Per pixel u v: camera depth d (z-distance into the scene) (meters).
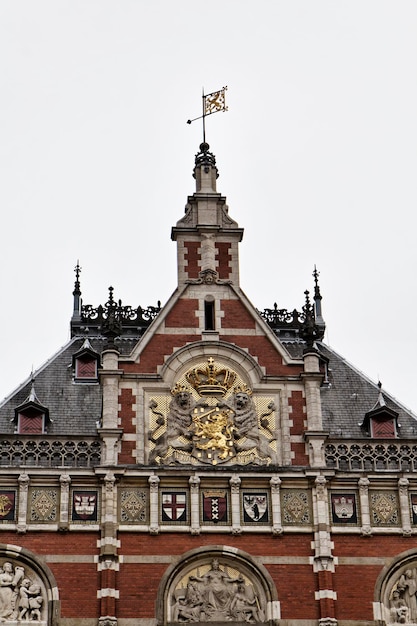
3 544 45.09
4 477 46.03
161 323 49.53
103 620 43.91
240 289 50.62
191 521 45.91
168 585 44.97
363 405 51.94
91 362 53.12
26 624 44.09
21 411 49.44
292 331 57.25
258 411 48.28
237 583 45.41
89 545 45.34
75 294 58.25
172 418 47.75
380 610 45.16
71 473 46.16
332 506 46.75
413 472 47.22
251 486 46.72
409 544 46.34
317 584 45.31
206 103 55.78
